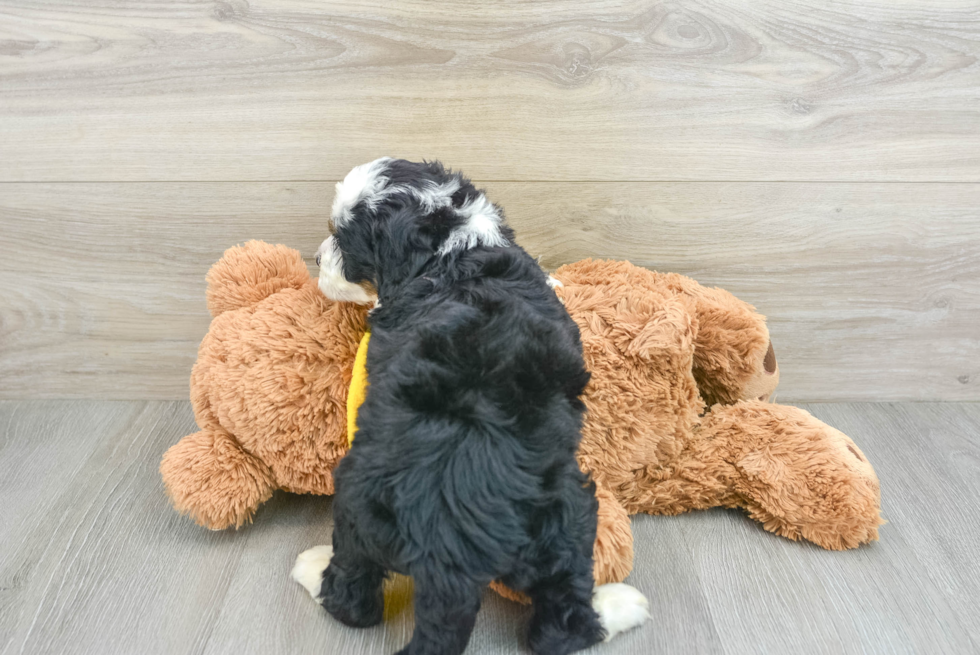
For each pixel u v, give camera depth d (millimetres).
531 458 824
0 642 932
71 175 1314
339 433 1061
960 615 1006
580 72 1254
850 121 1297
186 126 1284
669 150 1311
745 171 1328
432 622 813
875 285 1421
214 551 1100
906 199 1351
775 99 1279
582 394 977
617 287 1185
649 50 1243
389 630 965
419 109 1276
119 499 1206
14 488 1224
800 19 1229
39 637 941
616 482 1142
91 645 933
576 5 1212
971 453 1362
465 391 831
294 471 1090
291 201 1340
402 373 853
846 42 1247
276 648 933
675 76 1261
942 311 1443
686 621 986
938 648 953
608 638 940
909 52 1257
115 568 1061
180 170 1315
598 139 1301
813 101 1283
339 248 994
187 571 1059
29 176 1312
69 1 1199
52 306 1421
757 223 1367
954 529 1175
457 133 1295
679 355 1086
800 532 1132
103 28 1220
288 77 1252
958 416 1479
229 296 1156
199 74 1250
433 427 812
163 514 1177
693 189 1339
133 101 1267
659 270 1403
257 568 1067
